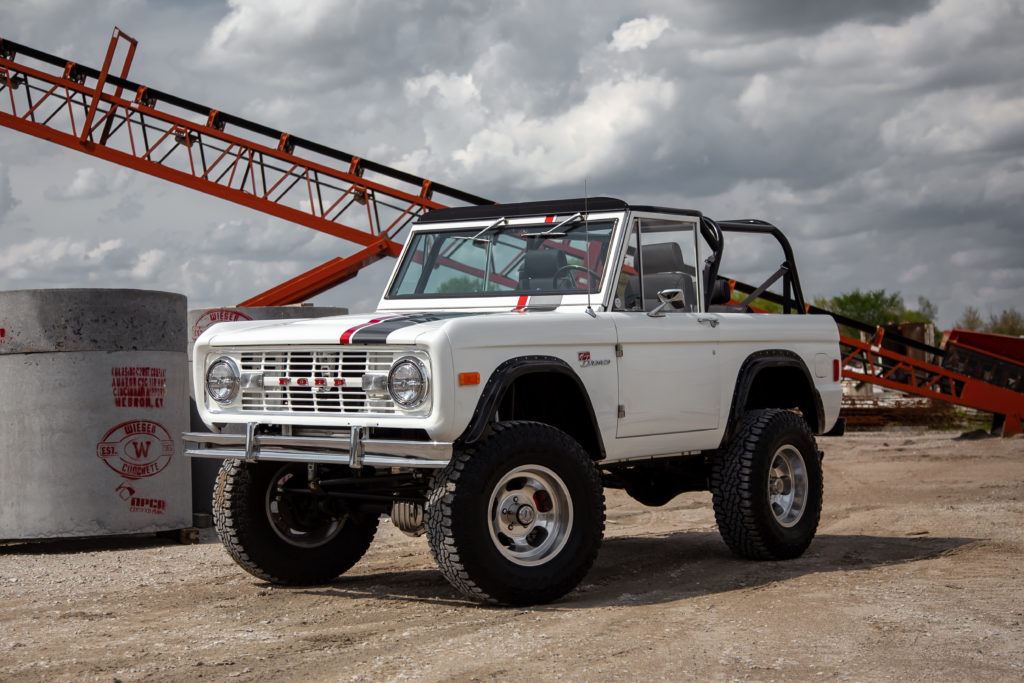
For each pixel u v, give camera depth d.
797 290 8.02
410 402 4.84
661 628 4.57
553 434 5.21
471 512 4.89
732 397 6.52
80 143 17.77
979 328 37.53
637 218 6.09
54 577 6.47
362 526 6.28
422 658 4.13
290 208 17.88
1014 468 12.49
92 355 7.82
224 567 6.79
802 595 5.30
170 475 8.12
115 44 17.78
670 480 7.05
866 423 21.36
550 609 5.07
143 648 4.43
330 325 5.31
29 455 7.74
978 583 5.55
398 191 17.81
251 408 5.48
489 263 6.30
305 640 4.52
